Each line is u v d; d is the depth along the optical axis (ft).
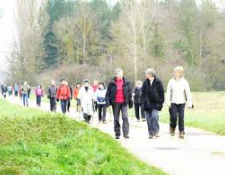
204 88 247.70
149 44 276.00
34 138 41.42
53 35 387.55
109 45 319.68
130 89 60.34
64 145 38.17
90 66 293.23
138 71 243.60
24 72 343.46
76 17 352.08
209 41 297.12
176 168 38.70
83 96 84.43
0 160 29.78
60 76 280.72
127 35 264.31
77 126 51.06
